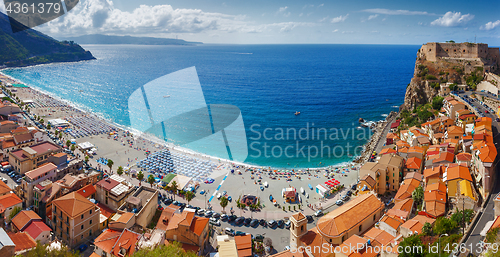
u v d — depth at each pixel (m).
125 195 100.81
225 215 102.94
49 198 93.81
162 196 114.81
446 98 168.88
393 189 113.81
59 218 85.62
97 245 77.06
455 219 73.38
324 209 108.81
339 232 73.19
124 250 73.12
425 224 72.31
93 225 88.81
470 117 137.50
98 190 103.88
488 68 188.75
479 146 98.00
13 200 93.00
